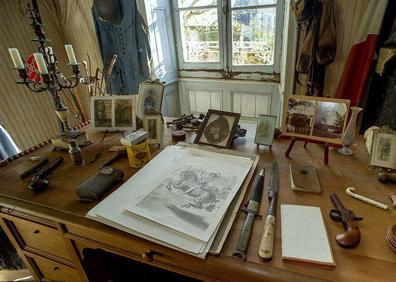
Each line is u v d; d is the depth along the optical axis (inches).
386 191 27.0
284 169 32.2
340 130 30.9
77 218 26.4
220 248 21.3
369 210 24.6
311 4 55.2
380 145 29.9
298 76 68.7
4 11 78.4
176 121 48.1
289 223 23.4
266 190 28.4
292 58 68.2
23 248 40.9
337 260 19.9
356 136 39.5
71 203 28.9
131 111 46.2
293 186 28.3
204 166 32.6
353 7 57.6
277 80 86.4
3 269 54.7
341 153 34.8
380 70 53.8
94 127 47.9
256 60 88.0
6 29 79.5
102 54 84.7
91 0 82.4
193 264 21.0
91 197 28.8
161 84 44.6
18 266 55.4
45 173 35.0
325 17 57.8
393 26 53.8
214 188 28.2
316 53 60.6
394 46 50.8
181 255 21.4
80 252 33.5
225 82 94.0
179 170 31.9
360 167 31.5
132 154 34.0
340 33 61.1
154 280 33.7
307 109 32.0
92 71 95.3
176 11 90.7
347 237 21.2
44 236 36.1
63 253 36.8
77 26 89.8
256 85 89.6
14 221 37.3
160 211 25.2
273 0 77.4
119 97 46.8
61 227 31.1
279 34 80.4
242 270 19.7
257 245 21.7
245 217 24.7
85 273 34.1
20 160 40.6
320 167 32.1
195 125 46.3
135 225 23.9
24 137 88.6
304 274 19.0
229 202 26.0
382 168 29.5
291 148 34.8
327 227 23.1
